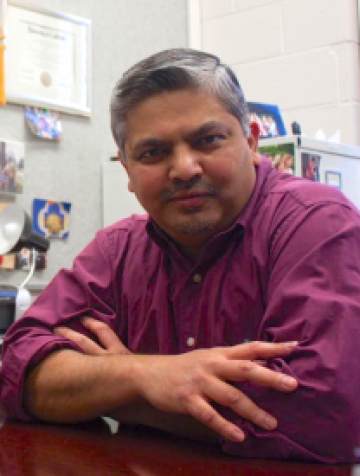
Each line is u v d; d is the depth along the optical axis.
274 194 0.91
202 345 0.94
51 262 1.93
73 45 2.03
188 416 0.77
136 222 1.11
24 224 1.60
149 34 2.28
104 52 2.13
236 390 0.71
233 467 0.64
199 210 0.86
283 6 2.30
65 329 1.02
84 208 2.03
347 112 2.17
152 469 0.63
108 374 0.82
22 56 1.90
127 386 0.79
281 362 0.73
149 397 0.76
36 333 0.98
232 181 0.86
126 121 0.86
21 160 1.87
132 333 1.04
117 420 0.84
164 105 0.83
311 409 0.69
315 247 0.80
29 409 0.92
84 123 2.05
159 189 0.86
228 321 0.91
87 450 0.72
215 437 0.75
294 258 0.82
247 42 2.38
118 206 2.04
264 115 1.79
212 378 0.72
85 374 0.85
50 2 1.98
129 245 1.08
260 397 0.70
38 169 1.92
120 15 2.19
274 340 0.77
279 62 2.31
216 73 0.84
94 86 2.09
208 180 0.85
